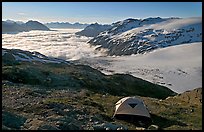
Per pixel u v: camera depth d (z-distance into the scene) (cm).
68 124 2506
